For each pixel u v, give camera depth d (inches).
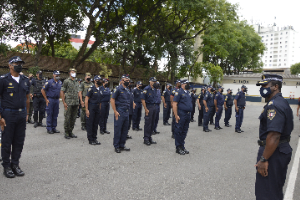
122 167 183.6
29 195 132.5
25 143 239.3
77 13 949.8
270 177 96.3
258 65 1673.2
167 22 952.9
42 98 325.1
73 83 269.1
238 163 207.2
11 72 157.6
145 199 133.3
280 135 94.1
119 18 868.6
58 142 250.4
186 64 956.6
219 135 339.0
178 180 162.7
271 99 100.3
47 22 939.3
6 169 157.4
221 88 391.2
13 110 155.6
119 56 872.3
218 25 916.0
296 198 140.6
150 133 264.1
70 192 138.1
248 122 504.7
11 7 790.5
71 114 270.7
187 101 228.8
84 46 756.6
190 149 249.6
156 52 852.6
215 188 152.3
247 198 139.7
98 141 266.4
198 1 799.7
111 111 538.9
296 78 1266.0
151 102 261.1
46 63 896.9
